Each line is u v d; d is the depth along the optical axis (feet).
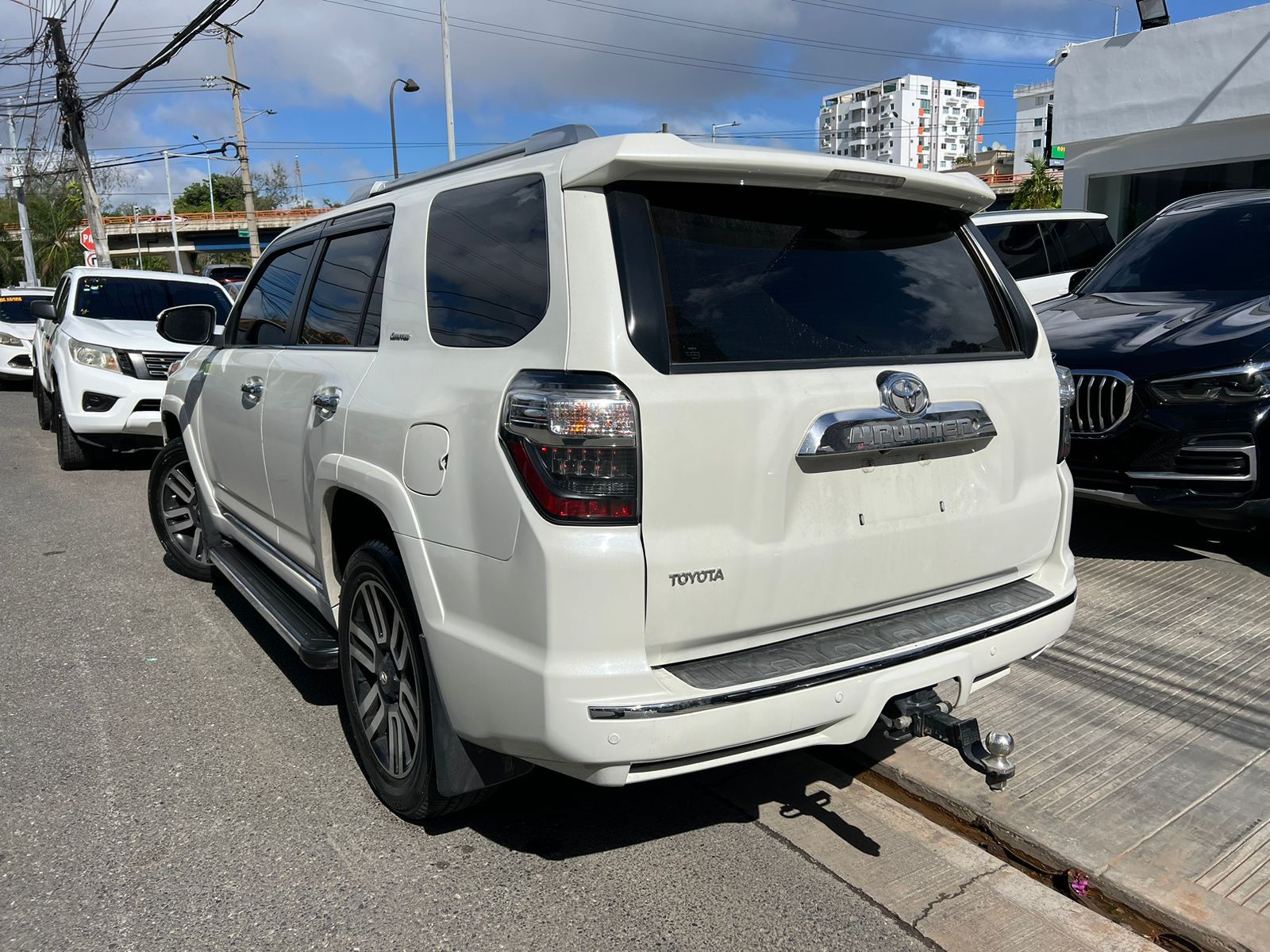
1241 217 19.79
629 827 9.89
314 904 8.65
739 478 7.50
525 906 8.60
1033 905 8.56
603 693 7.16
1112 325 17.58
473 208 8.91
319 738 11.96
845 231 8.75
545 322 7.55
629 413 7.10
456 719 8.19
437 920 8.42
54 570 19.57
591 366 7.17
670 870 9.12
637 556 7.11
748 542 7.59
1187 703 11.93
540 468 7.17
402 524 8.54
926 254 9.29
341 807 10.32
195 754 11.57
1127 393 15.98
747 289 7.98
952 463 8.82
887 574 8.46
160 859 9.37
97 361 28.81
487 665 7.63
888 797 10.54
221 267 88.02
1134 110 43.65
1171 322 16.94
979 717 11.73
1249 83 39.22
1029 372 9.46
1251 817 9.55
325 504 10.40
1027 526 9.52
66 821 10.09
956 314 9.27
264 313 13.78
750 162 7.69
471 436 7.76
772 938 8.14
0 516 24.41
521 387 7.40
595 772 7.35
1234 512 15.17
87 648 15.10
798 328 8.15
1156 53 42.47
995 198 9.29
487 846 9.56
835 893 8.75
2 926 8.39
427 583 8.29
